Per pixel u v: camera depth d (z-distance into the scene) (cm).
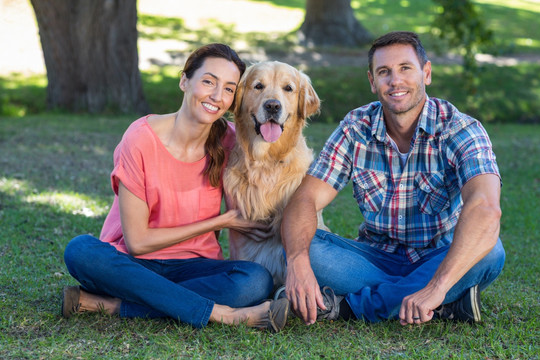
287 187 331
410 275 279
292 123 343
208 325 272
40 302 300
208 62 285
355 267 287
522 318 293
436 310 280
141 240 284
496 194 261
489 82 1459
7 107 1157
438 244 296
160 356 238
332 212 562
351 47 1886
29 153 764
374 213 300
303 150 348
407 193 294
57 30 1134
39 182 613
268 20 2212
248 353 243
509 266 396
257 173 326
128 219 285
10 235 428
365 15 2409
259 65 345
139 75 1197
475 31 1327
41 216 480
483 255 253
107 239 305
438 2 1365
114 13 1142
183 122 292
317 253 288
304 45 1872
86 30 1135
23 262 370
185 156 297
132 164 283
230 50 296
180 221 298
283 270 326
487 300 319
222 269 293
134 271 268
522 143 996
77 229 458
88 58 1147
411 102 283
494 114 1330
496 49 1608
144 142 286
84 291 281
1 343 246
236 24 2119
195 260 301
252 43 1844
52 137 880
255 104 332
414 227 294
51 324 270
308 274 270
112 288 271
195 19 2120
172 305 267
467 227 255
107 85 1162
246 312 270
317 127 1098
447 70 1530
